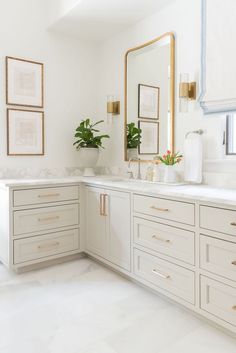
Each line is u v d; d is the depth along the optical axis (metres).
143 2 2.61
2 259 2.67
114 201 2.52
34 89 3.11
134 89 3.06
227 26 2.15
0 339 1.68
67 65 3.34
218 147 2.33
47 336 1.71
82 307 2.03
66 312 1.97
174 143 2.66
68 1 2.75
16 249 2.54
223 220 1.67
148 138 2.91
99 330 1.77
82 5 2.65
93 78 3.56
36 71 3.11
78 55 3.42
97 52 3.57
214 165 2.36
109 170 3.45
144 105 2.94
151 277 2.17
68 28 3.15
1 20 2.91
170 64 2.65
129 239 2.36
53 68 3.24
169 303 2.09
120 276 2.54
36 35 3.12
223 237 1.67
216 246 1.71
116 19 2.93
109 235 2.59
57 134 3.29
